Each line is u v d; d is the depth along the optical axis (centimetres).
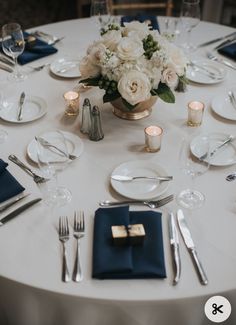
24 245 107
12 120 152
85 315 101
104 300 95
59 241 108
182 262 103
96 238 106
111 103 150
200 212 116
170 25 215
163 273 98
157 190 122
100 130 142
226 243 107
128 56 133
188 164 120
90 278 99
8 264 103
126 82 131
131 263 99
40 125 151
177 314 100
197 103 151
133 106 138
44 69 184
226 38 205
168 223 112
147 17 207
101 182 126
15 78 178
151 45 138
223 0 346
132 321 101
